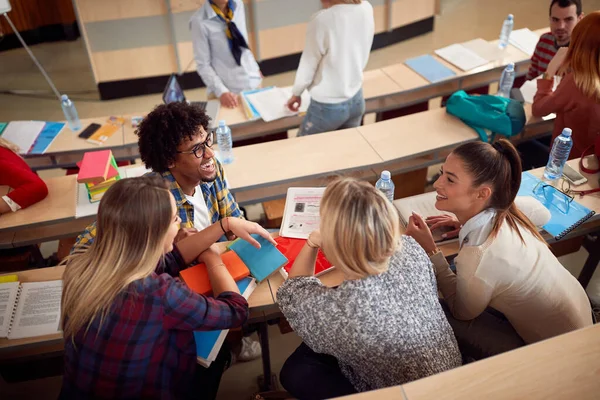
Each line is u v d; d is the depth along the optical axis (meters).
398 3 5.21
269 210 2.76
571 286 1.60
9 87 4.98
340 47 2.53
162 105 1.73
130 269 1.21
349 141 2.70
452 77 3.32
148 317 1.23
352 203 1.14
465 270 1.55
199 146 1.71
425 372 1.29
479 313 1.64
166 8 4.43
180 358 1.38
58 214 2.23
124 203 1.18
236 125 2.97
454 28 5.72
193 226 1.88
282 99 3.15
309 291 1.29
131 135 2.90
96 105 4.71
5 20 5.41
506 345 1.67
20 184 2.24
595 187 2.15
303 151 2.64
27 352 1.78
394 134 2.74
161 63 4.73
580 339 1.06
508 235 1.52
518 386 0.97
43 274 1.81
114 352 1.25
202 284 1.53
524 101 2.98
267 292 1.63
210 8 3.11
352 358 1.30
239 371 2.28
